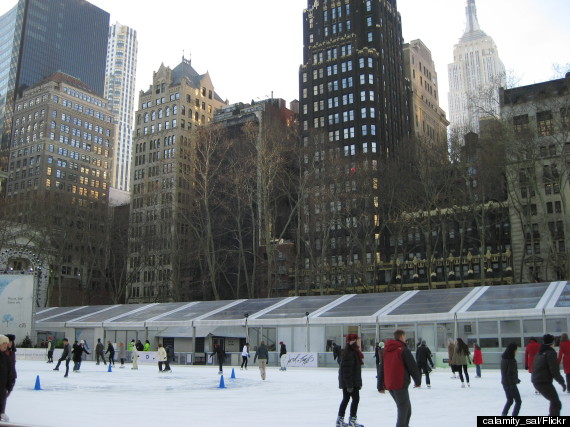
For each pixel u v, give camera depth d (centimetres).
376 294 5175
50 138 19175
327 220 7400
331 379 3047
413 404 1830
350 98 13800
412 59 17588
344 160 7406
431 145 7012
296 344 4816
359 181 7269
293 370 4041
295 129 8038
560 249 9212
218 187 8775
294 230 8688
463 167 6762
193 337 5106
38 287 10462
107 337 5759
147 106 16188
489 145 6353
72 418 1462
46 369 3769
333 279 10431
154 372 3691
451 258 10844
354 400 1340
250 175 7325
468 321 4094
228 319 5016
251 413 1619
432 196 6950
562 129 6266
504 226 10675
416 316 4256
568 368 1989
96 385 2566
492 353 3903
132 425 1358
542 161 8000
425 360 2473
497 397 2009
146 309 6109
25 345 5531
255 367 4534
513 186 6556
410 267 11275
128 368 4203
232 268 11250
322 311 4816
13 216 9781
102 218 9894
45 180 18750
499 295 4431
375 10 14700
